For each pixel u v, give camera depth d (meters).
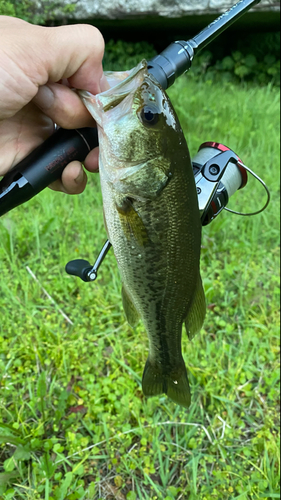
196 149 0.99
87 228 0.73
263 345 0.59
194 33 1.68
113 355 0.54
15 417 0.47
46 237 0.69
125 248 0.33
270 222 0.84
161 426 0.49
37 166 0.31
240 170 0.39
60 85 0.30
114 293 0.62
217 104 1.26
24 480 0.43
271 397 0.53
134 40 1.73
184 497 0.45
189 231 0.33
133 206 0.32
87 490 0.43
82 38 0.29
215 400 0.53
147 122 0.30
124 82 0.30
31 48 0.28
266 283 0.69
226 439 0.49
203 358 0.56
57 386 0.51
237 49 1.72
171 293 0.35
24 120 0.35
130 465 0.46
